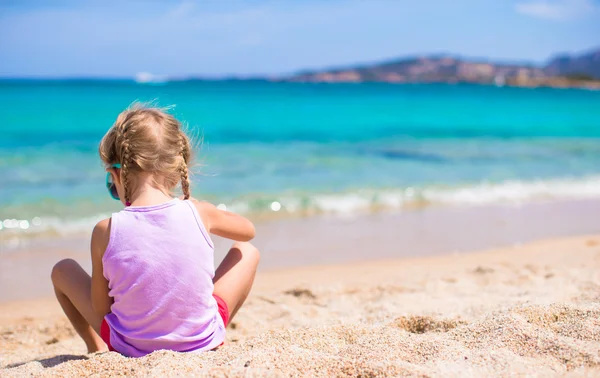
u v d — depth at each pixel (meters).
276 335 2.38
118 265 2.01
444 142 16.23
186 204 2.12
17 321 3.55
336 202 7.87
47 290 4.36
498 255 5.45
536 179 10.13
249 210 7.29
